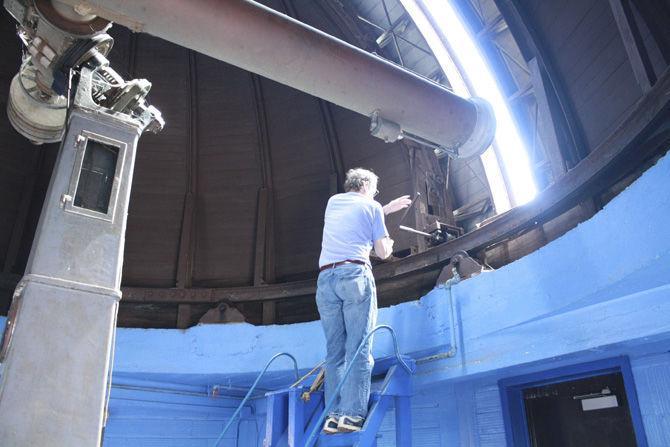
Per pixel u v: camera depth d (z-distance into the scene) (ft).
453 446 19.85
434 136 14.26
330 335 12.61
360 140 31.12
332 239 12.92
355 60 12.43
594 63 20.04
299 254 31.65
